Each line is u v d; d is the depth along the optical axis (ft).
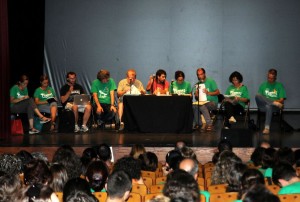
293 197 13.14
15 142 29.76
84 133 32.96
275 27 42.11
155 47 42.42
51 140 30.37
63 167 14.39
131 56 42.37
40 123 33.68
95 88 34.50
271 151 18.95
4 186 11.03
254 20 42.11
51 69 41.91
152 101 32.32
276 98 34.12
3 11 32.35
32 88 40.42
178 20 42.27
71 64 42.11
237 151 28.32
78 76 42.16
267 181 17.49
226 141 21.09
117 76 42.37
